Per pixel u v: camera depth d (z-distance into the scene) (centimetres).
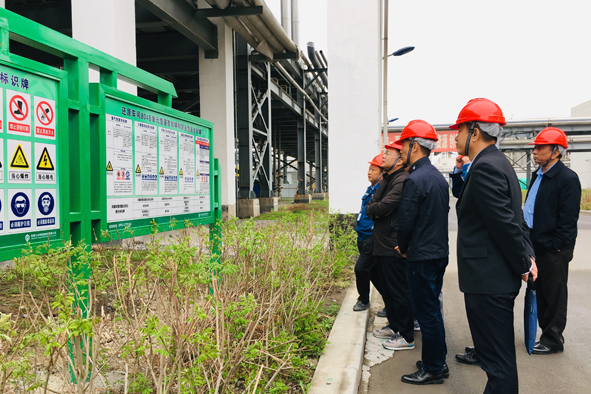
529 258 250
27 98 225
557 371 349
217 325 218
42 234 235
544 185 386
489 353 249
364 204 454
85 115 265
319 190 3812
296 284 381
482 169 246
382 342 415
